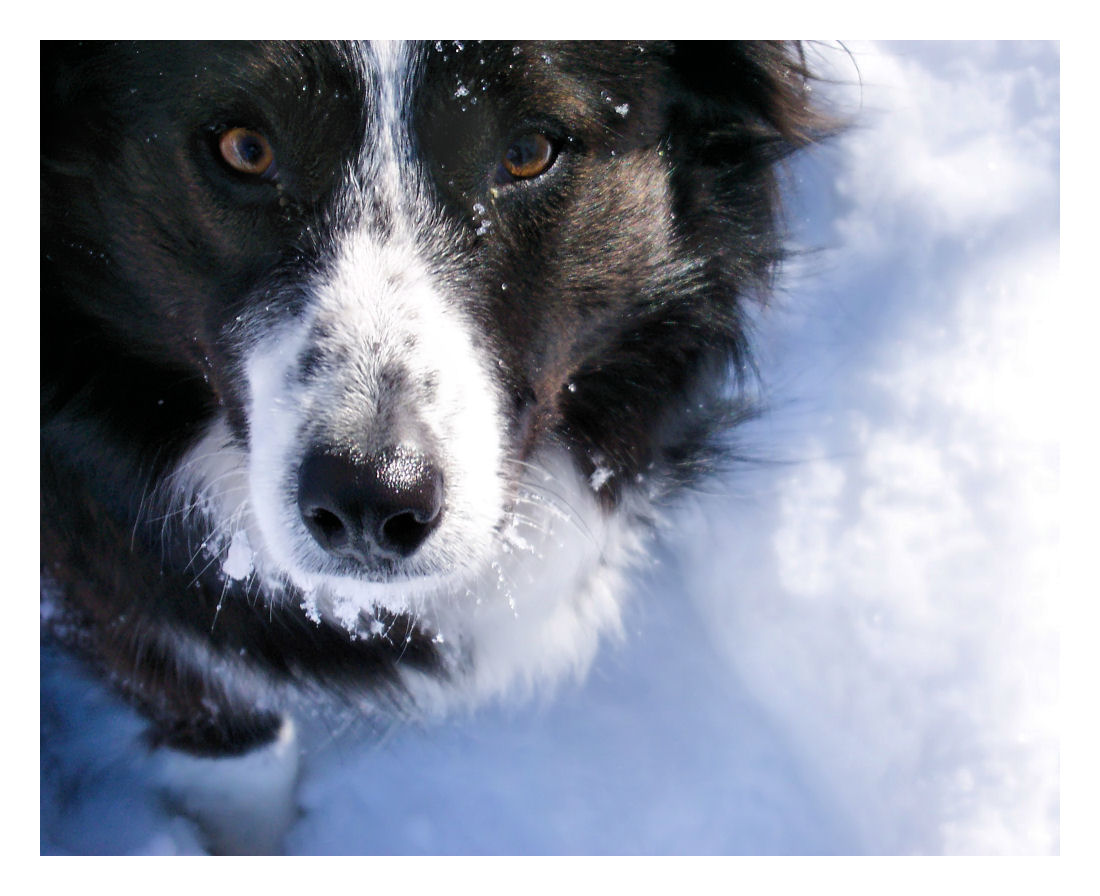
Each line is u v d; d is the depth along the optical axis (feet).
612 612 1.84
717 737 1.90
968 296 1.98
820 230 2.01
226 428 1.59
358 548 1.43
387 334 1.41
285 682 1.73
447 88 1.40
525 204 1.47
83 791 1.81
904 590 1.88
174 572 1.66
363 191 1.43
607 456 1.71
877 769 1.84
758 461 1.88
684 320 1.66
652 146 1.55
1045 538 1.87
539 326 1.53
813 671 1.89
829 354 1.98
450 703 1.82
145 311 1.55
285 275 1.44
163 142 1.45
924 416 1.94
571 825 1.86
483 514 1.46
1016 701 1.82
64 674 1.83
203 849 1.81
